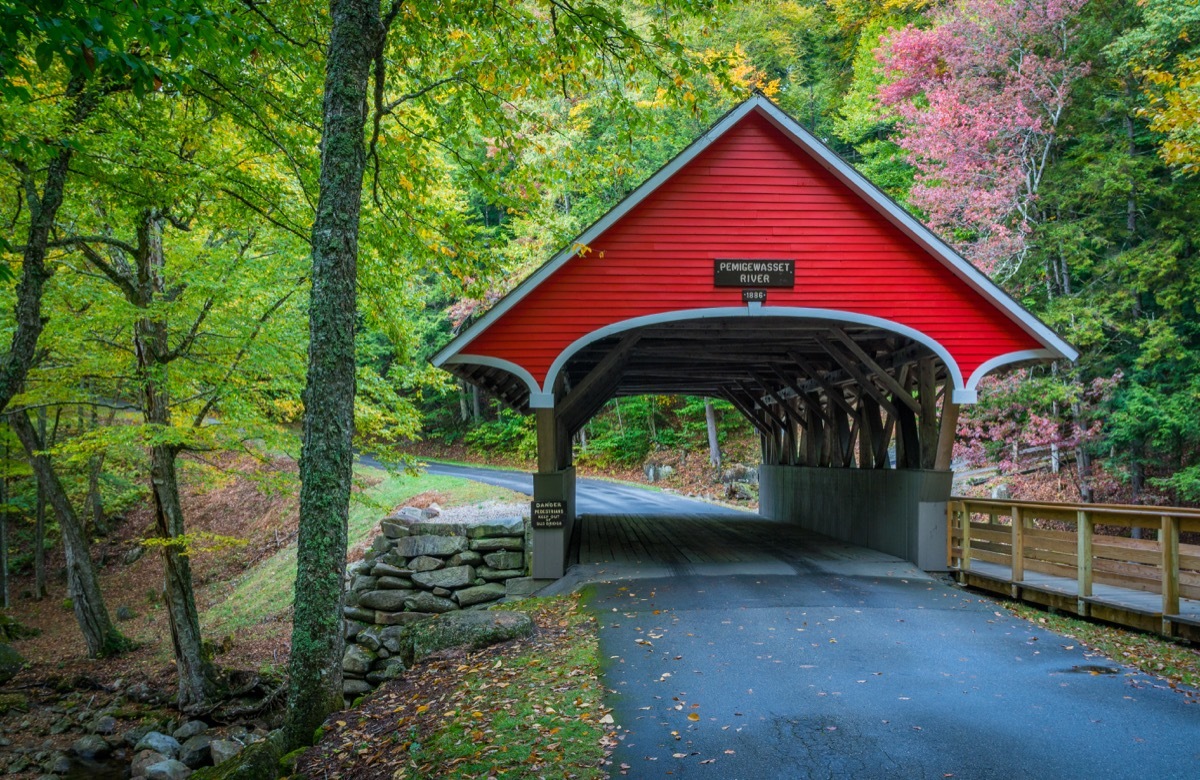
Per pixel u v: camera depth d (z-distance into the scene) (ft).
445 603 33.78
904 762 14.08
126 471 87.81
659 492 91.40
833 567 34.22
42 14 13.57
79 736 37.04
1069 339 56.49
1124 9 60.13
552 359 33.04
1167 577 22.61
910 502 35.35
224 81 26.73
